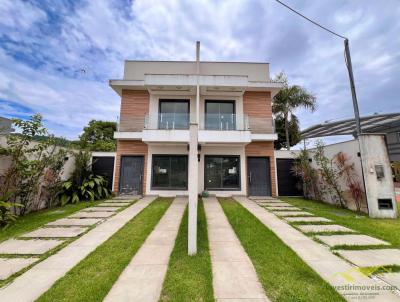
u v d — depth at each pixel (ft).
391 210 23.80
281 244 14.89
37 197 26.89
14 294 9.11
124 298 8.84
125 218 22.22
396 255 13.02
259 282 10.09
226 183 39.47
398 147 67.87
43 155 27.45
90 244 14.96
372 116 54.90
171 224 20.29
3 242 15.35
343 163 29.17
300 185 39.50
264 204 30.99
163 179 39.06
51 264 11.93
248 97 41.98
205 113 40.55
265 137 38.55
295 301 8.61
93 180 34.42
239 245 14.89
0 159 22.76
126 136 37.96
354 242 15.28
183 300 8.73
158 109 40.45
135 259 12.62
